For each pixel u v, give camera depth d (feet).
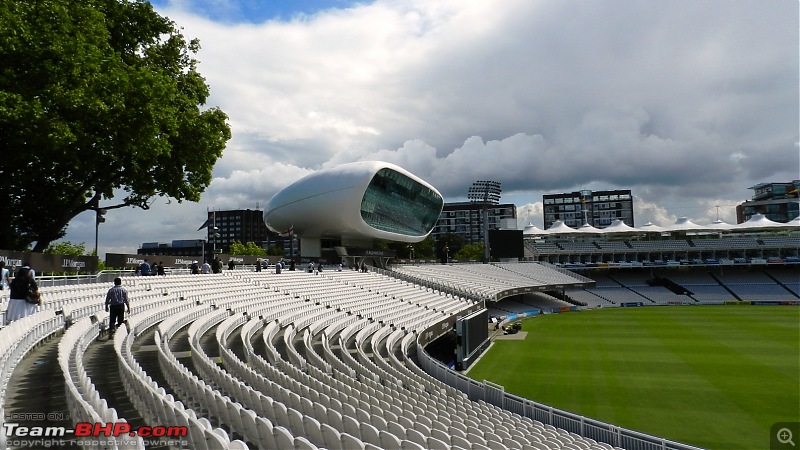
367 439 31.22
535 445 44.78
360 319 102.42
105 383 36.19
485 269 247.50
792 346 124.06
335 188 191.31
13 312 42.93
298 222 207.82
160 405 26.37
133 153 85.46
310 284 123.65
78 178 93.25
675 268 317.01
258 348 62.23
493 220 574.15
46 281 71.05
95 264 84.48
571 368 103.55
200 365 43.65
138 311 62.59
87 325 46.68
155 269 100.58
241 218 613.93
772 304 250.37
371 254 215.31
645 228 335.67
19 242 97.60
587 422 53.83
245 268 146.72
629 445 49.03
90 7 81.30
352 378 53.42
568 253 311.06
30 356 40.68
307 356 61.46
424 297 155.63
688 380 91.20
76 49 72.90
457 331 105.29
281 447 24.94
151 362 45.50
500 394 65.10
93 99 74.64
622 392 84.33
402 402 48.39
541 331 159.84
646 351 120.47
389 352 79.56
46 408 28.71
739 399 78.79
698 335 144.66
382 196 206.08
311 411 34.58
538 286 229.04
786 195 500.74
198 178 110.63
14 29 66.54
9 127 69.41
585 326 170.40
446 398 60.64
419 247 372.99
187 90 112.37
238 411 28.32
